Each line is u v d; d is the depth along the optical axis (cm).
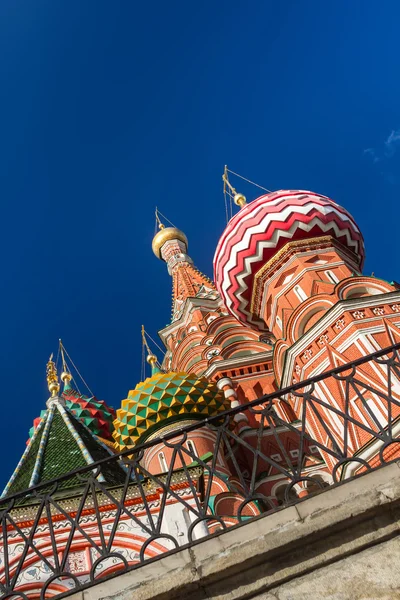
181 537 1194
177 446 697
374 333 1958
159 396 2198
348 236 2558
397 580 525
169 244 4497
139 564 583
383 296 2077
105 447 1798
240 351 3106
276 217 2500
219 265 2650
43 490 1387
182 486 1314
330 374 732
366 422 1778
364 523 561
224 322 3306
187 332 3556
